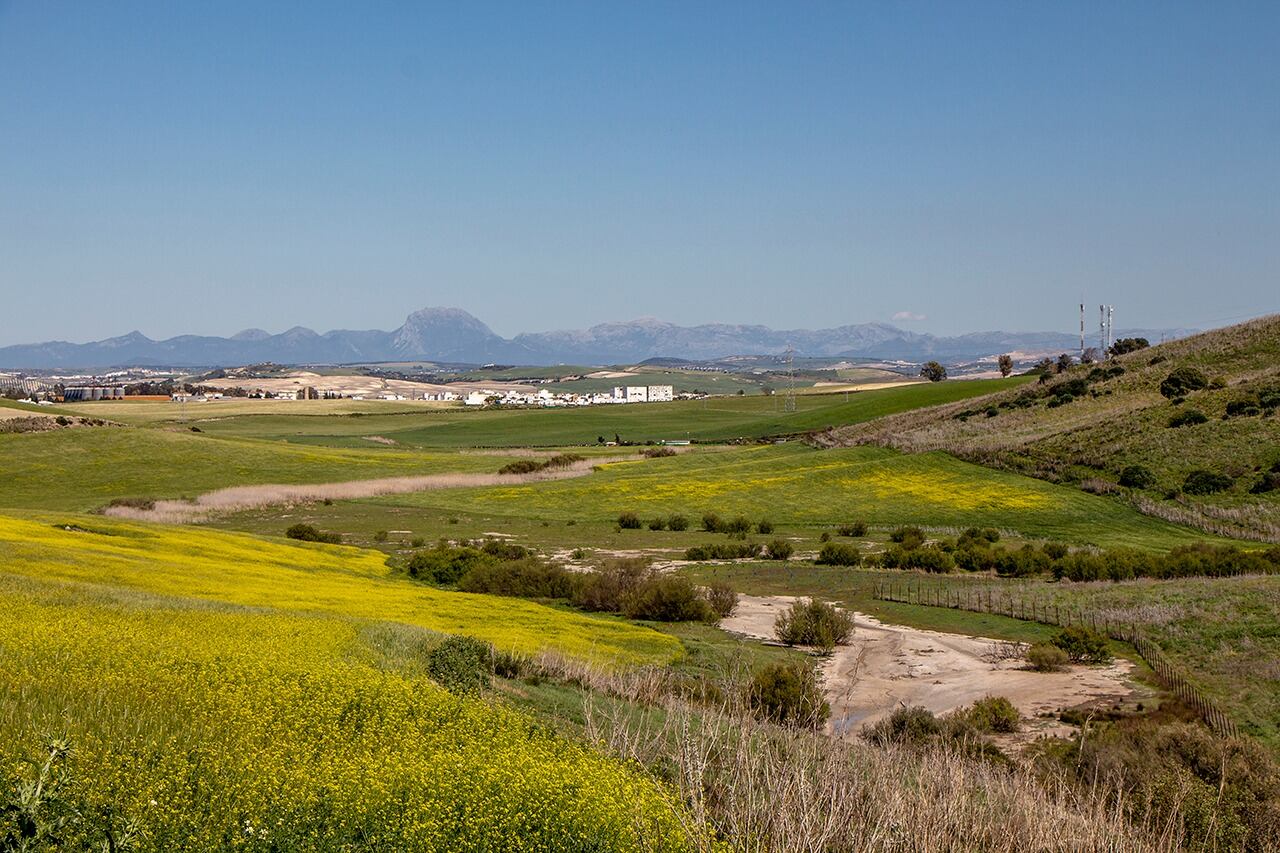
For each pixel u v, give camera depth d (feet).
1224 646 110.01
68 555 109.81
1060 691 101.45
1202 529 211.41
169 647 56.08
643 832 35.01
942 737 68.39
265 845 31.99
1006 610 146.10
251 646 60.29
